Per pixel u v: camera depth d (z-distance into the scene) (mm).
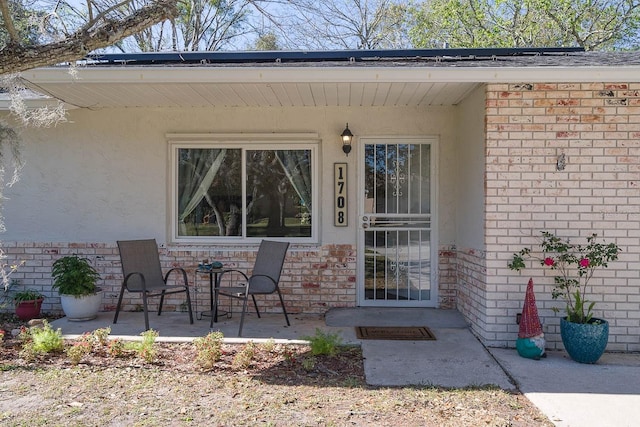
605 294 5410
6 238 7180
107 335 5359
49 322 6465
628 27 16328
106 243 7148
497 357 5133
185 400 3963
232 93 6223
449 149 6934
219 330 6070
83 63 5777
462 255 6625
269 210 7219
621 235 5398
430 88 5902
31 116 6121
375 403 3936
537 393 4176
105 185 7145
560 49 6941
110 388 4199
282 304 6324
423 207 7109
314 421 3605
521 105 5465
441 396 4086
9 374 4508
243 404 3895
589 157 5426
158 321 6516
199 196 7266
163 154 7121
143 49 12430
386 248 7129
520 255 5465
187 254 7113
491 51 6691
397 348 5359
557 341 5461
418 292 7113
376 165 7113
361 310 6883
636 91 5367
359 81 5367
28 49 3939
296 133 7039
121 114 7109
